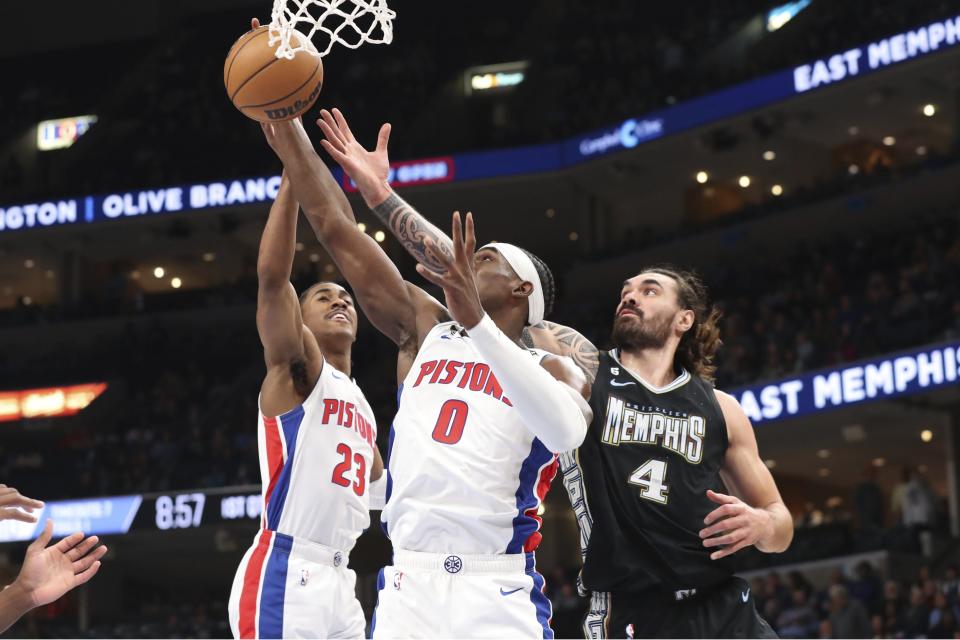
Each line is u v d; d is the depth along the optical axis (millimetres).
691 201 27047
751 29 27922
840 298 20938
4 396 27328
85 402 26969
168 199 27656
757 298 23031
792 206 23625
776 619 14758
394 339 4113
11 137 32438
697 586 4281
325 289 5141
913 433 20188
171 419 25688
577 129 26609
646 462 4352
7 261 30172
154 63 33062
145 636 20125
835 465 22859
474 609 3533
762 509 4383
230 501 21047
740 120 23688
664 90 25891
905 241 21438
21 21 33969
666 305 4617
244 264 30484
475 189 26938
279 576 4645
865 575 14945
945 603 13016
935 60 20906
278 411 4711
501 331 3641
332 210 4145
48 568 3756
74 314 28938
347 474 4805
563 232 29234
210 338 27750
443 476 3604
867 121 23594
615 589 4320
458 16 32062
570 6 31266
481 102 30391
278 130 4145
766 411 18359
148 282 31156
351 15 4074
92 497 22156
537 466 3701
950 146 22969
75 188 28641
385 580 3668
